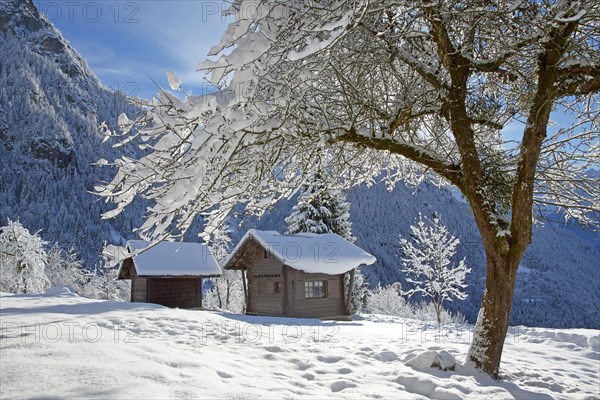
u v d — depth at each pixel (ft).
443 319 107.65
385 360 21.38
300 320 43.52
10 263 110.01
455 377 18.16
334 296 69.77
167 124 11.65
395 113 20.66
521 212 18.81
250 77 11.27
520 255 19.10
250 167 15.89
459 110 20.30
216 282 124.16
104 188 12.86
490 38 18.61
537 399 16.26
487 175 20.68
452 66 19.76
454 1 18.13
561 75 18.84
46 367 11.71
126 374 11.91
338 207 97.04
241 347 21.90
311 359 20.20
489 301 19.26
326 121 17.99
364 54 19.36
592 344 30.71
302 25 12.24
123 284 155.94
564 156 22.84
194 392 11.47
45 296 46.19
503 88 22.90
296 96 14.37
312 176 21.62
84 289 143.84
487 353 19.03
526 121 19.54
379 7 15.48
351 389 15.39
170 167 12.96
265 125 13.75
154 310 33.40
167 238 13.08
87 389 10.30
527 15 17.52
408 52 21.42
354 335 30.55
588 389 18.95
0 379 10.43
